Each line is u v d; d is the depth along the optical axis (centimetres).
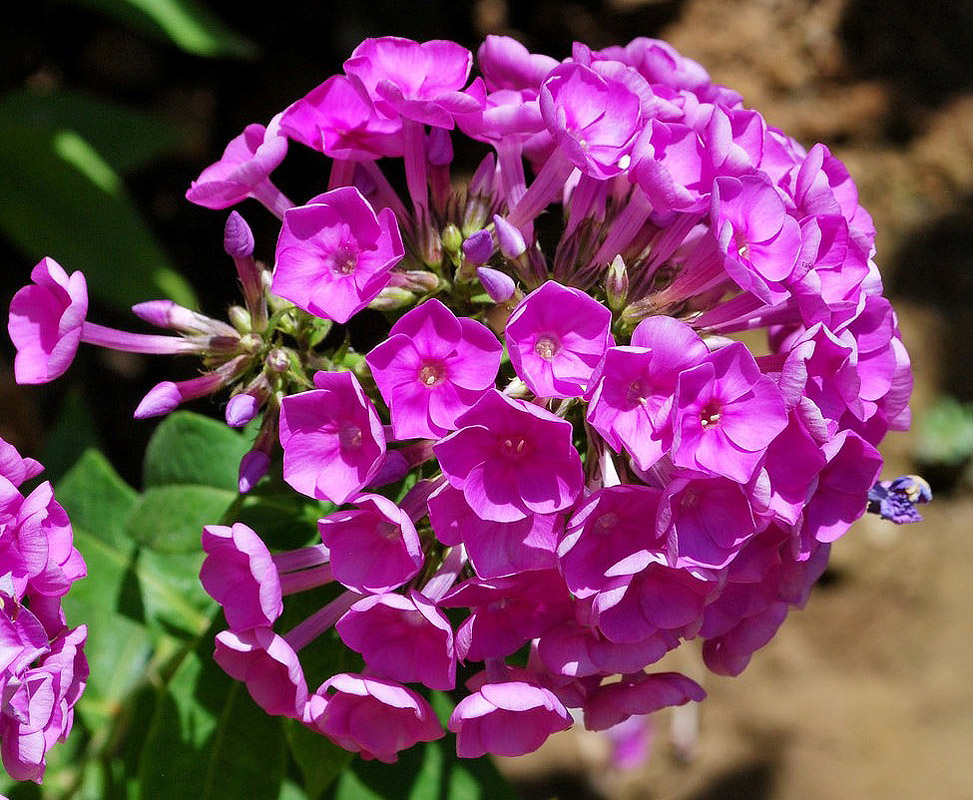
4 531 46
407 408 46
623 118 48
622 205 51
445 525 46
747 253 48
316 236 48
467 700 46
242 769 53
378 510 46
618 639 47
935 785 84
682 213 49
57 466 63
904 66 102
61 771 60
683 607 47
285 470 47
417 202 50
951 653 88
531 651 50
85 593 58
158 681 57
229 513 52
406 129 50
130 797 57
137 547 57
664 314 49
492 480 46
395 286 50
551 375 46
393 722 47
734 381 46
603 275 50
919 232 98
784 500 46
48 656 47
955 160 99
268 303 50
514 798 57
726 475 45
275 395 50
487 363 46
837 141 100
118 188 76
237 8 94
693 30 100
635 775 87
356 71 49
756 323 49
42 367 49
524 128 49
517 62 50
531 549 46
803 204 48
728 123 48
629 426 46
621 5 100
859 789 85
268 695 48
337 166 50
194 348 50
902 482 51
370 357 46
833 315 48
